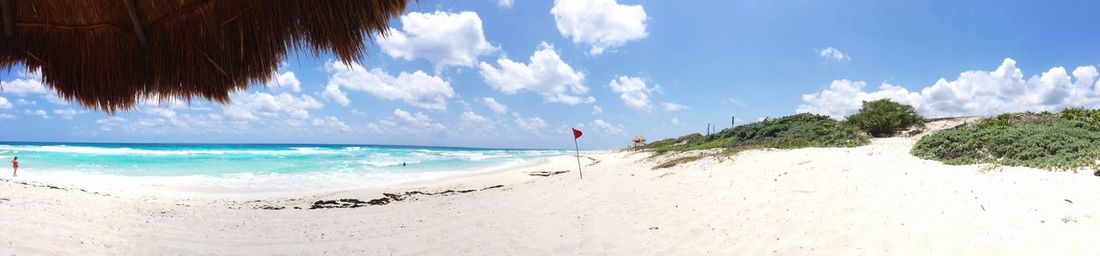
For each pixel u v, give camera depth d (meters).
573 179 15.71
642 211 9.15
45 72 2.42
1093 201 6.49
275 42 2.31
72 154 35.44
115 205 10.65
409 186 18.55
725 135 25.25
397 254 7.14
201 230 8.46
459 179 21.50
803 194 8.94
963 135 12.82
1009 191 7.42
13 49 2.32
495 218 9.41
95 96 2.44
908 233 6.14
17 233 6.82
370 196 14.93
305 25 2.33
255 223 9.47
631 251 6.85
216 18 2.32
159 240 7.50
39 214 8.23
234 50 2.33
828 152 14.01
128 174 22.27
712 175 12.09
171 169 25.30
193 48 2.36
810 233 6.73
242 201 13.97
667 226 7.98
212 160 32.91
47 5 2.31
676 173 13.34
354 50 2.40
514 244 7.44
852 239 6.27
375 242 7.83
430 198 13.92
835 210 7.62
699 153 18.00
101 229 7.80
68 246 6.64
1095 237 5.15
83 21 2.36
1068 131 11.72
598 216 9.03
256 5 2.29
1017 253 5.05
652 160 19.06
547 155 53.91
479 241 7.67
